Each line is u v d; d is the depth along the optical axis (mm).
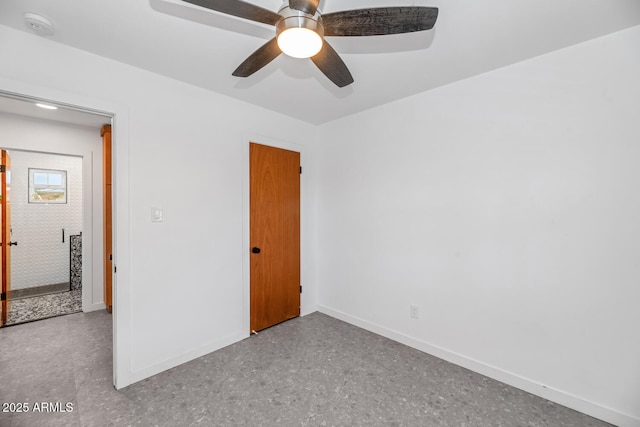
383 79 2250
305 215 3389
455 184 2309
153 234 2135
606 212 1694
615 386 1676
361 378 2119
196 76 2203
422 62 1989
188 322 2336
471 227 2225
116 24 1582
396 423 1680
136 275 2053
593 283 1739
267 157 2941
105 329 2943
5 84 1595
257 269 2871
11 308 3549
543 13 1483
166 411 1764
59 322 3129
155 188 2145
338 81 1691
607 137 1687
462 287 2277
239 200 2693
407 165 2615
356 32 1266
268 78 2238
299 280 3326
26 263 4215
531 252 1954
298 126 3275
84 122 3285
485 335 2160
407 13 1109
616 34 1651
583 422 1692
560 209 1842
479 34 1668
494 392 1964
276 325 3066
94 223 3514
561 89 1829
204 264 2434
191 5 1425
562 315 1843
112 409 1775
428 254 2479
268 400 1873
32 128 3125
